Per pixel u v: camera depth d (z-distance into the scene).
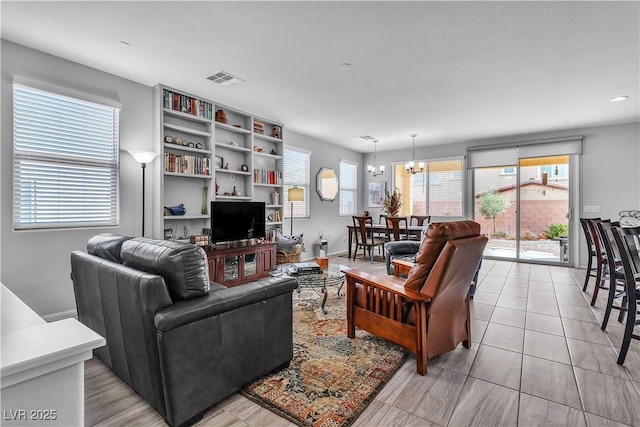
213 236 3.89
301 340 2.54
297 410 1.68
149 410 1.69
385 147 7.23
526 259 5.84
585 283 3.97
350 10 2.21
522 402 1.75
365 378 1.98
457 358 2.25
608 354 2.29
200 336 1.58
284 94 3.90
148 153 3.29
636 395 1.80
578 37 2.54
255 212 4.38
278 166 5.42
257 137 5.00
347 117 4.88
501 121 5.01
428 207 7.00
